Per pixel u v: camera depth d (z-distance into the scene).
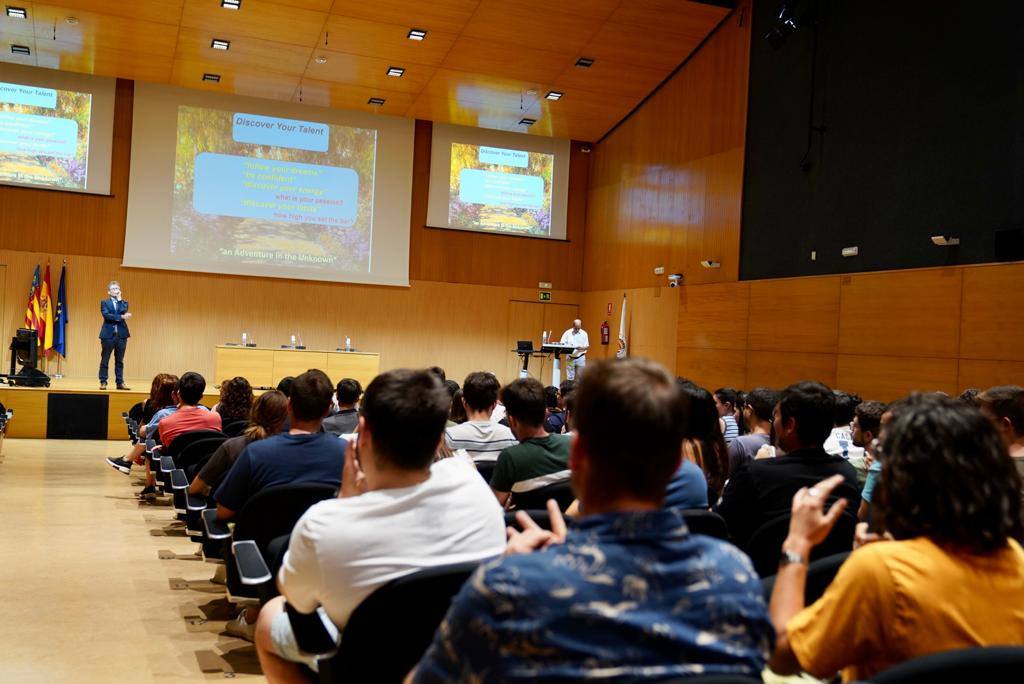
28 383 11.84
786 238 11.46
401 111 16.41
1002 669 1.28
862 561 1.56
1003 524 1.55
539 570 1.22
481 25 12.62
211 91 15.63
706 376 13.04
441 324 17.19
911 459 1.62
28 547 5.70
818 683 2.50
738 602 1.26
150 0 11.98
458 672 1.21
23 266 14.55
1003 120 8.29
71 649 3.77
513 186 17.58
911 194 9.41
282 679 2.32
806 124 11.14
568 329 18.03
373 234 16.64
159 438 6.48
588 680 1.17
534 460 3.52
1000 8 8.36
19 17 12.54
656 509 1.30
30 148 14.59
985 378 8.35
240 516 3.19
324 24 12.63
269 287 16.09
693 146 13.81
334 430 5.56
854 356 10.04
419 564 1.91
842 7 10.56
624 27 12.83
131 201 15.08
